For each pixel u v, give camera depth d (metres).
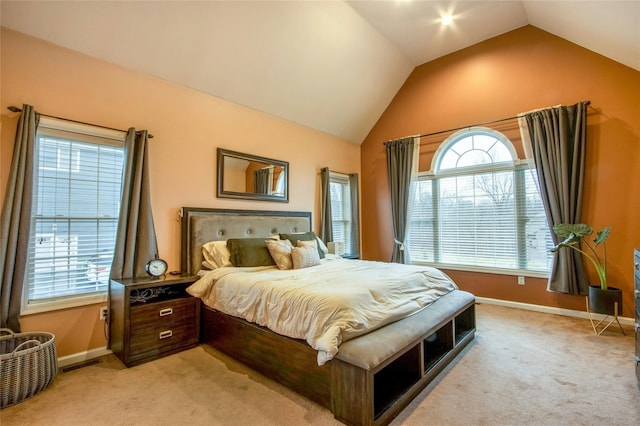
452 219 4.66
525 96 4.03
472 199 4.48
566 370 2.34
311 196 4.84
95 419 1.80
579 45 3.65
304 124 4.73
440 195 4.77
